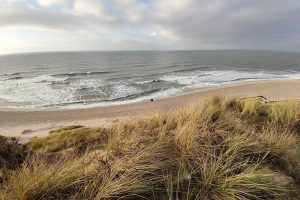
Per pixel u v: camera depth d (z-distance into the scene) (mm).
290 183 2750
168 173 2707
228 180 2459
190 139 3328
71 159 3186
